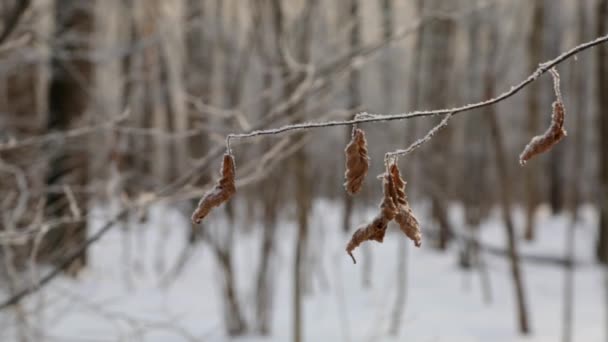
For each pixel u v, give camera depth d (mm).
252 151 6953
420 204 15453
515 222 18688
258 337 7664
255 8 5988
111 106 6680
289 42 5656
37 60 5723
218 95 9445
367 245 11227
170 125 9016
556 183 20672
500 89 12156
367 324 8633
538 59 13539
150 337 6684
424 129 13375
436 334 8555
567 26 15078
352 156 1445
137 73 6797
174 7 6312
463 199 14891
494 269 13633
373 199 13133
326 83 4586
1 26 5223
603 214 14039
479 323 9461
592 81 16906
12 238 4020
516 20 10445
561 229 17375
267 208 7891
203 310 8094
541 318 9992
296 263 6395
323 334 8023
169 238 11680
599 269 13859
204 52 7980
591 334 9141
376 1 6250
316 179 12133
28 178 5410
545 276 13258
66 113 7652
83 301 5113
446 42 13391
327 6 6125
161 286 8797
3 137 5812
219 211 7785
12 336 4836
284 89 5430
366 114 1407
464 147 15781
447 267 13484
